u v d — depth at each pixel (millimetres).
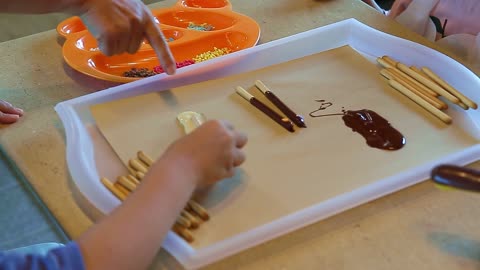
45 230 778
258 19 1144
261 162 775
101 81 968
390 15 1262
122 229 603
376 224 690
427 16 1180
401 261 646
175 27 1105
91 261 585
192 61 1041
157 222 616
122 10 840
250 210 699
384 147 803
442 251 656
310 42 1016
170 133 832
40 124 874
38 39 1092
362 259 649
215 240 659
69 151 781
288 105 888
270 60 991
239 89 915
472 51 1080
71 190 754
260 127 845
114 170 773
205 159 674
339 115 866
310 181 744
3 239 771
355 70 972
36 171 787
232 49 1078
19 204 795
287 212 698
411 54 977
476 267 637
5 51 1055
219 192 721
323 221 692
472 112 868
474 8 1122
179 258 641
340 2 1191
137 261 599
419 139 820
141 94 907
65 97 936
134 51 892
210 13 1146
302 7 1178
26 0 856
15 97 934
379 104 890
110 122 845
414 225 688
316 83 940
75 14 878
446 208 710
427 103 875
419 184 742
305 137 824
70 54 1011
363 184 740
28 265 580
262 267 642
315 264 644
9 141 841
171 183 642
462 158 776
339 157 785
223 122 723
